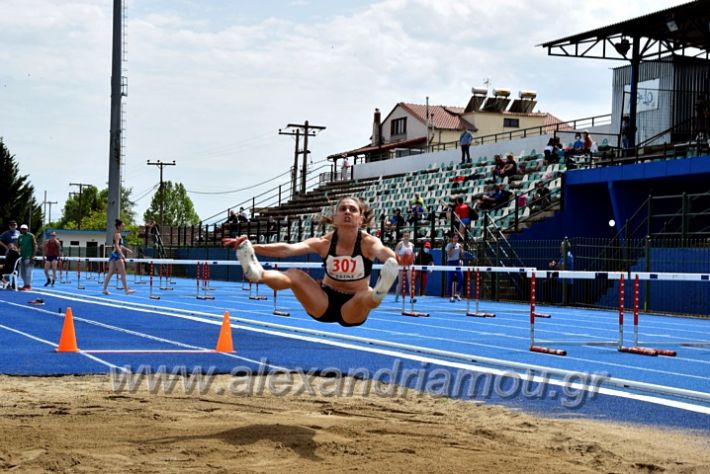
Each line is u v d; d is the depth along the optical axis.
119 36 37.34
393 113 65.38
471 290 27.67
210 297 24.36
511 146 40.12
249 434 6.27
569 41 31.48
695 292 22.05
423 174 41.56
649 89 33.44
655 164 26.36
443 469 5.42
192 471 5.28
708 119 29.38
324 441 6.09
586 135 31.80
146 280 38.34
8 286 27.75
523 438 6.59
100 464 5.41
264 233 41.06
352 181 49.28
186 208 130.62
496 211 31.59
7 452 5.68
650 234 24.17
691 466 5.83
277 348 12.20
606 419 7.48
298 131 64.38
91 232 64.50
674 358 12.17
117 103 37.50
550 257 27.11
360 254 6.80
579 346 13.55
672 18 28.53
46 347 11.97
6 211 75.62
